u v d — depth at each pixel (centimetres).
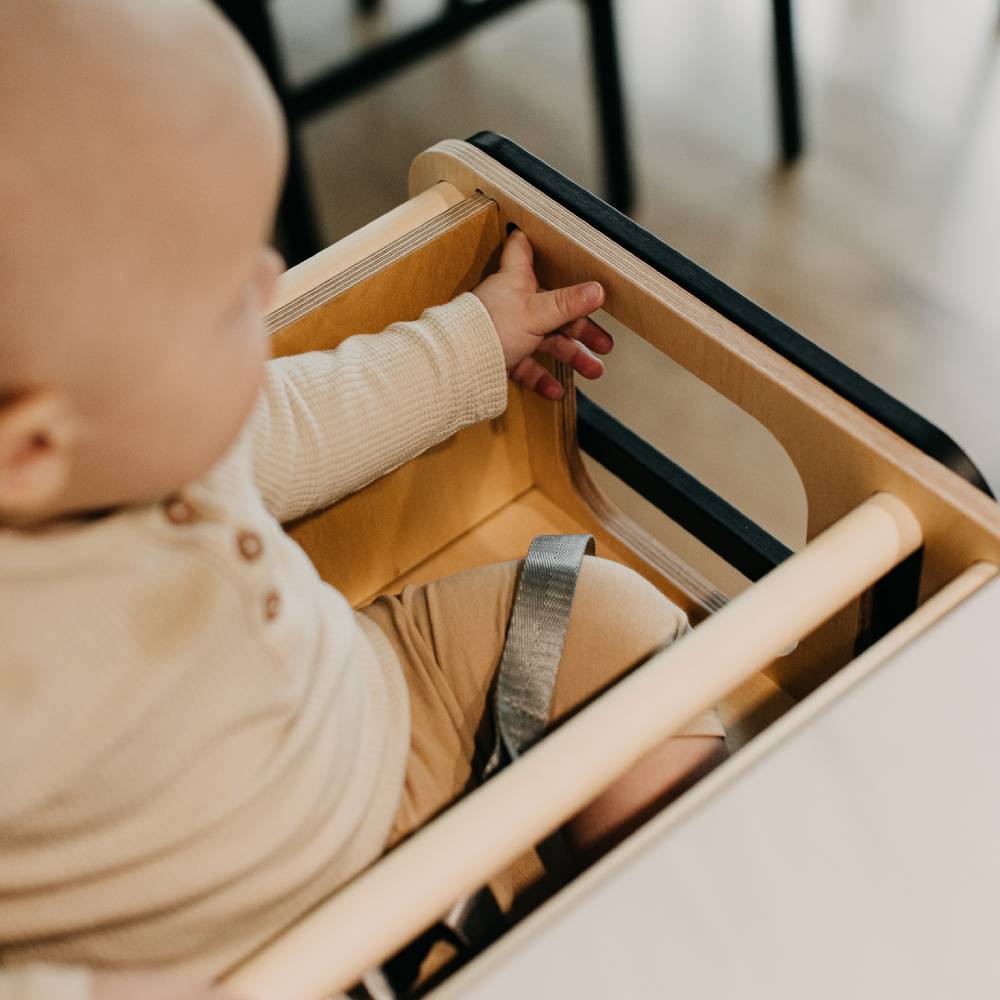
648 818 59
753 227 158
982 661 51
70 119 36
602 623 63
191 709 49
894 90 171
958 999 44
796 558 53
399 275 70
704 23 187
